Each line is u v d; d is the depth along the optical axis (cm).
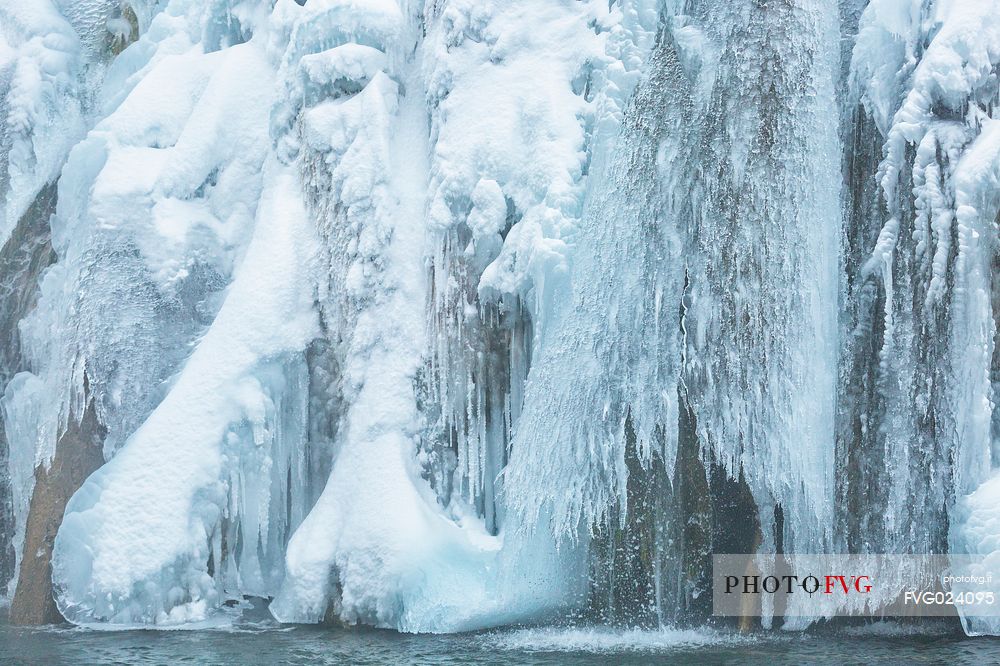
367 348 1110
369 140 1160
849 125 1020
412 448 1070
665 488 969
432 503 1054
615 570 975
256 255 1177
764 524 952
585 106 1095
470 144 1112
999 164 945
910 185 971
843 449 970
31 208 1391
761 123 991
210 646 912
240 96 1311
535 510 995
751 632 945
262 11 1378
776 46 1005
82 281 1196
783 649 869
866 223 995
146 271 1211
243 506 1102
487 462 1073
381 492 1028
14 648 916
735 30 1023
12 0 1499
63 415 1166
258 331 1133
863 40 1019
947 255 950
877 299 980
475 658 849
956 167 959
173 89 1353
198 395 1105
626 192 1029
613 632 950
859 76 1020
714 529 959
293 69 1234
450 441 1078
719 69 1019
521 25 1159
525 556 995
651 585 966
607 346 1004
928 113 982
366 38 1205
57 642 941
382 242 1127
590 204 1047
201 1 1439
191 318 1214
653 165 1023
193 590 1045
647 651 866
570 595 985
